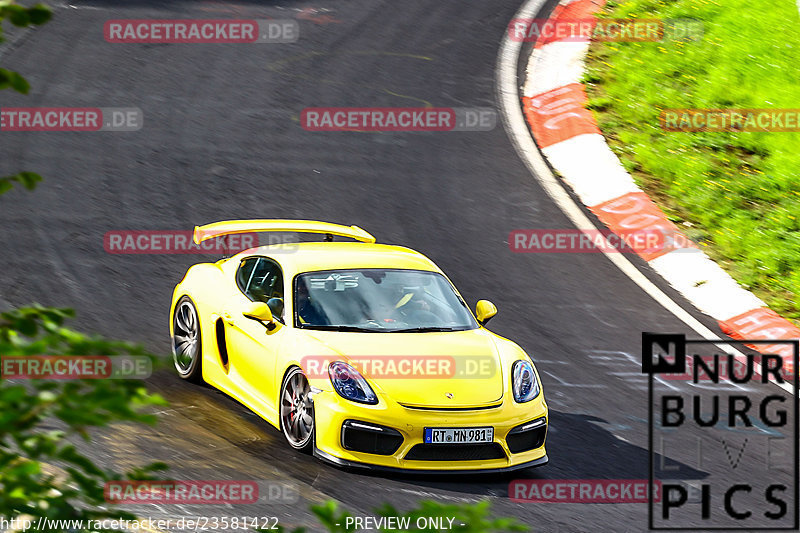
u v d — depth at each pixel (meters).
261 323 26.39
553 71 61.41
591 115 55.31
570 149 51.97
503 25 69.69
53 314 8.40
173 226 40.75
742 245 42.62
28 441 7.97
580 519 21.70
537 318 35.94
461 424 23.17
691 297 39.38
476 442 23.28
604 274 40.34
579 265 40.88
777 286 39.88
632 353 33.88
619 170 49.47
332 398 23.25
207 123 51.84
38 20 8.11
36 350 7.64
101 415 7.39
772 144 50.78
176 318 30.03
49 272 35.25
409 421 22.95
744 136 51.72
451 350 24.91
